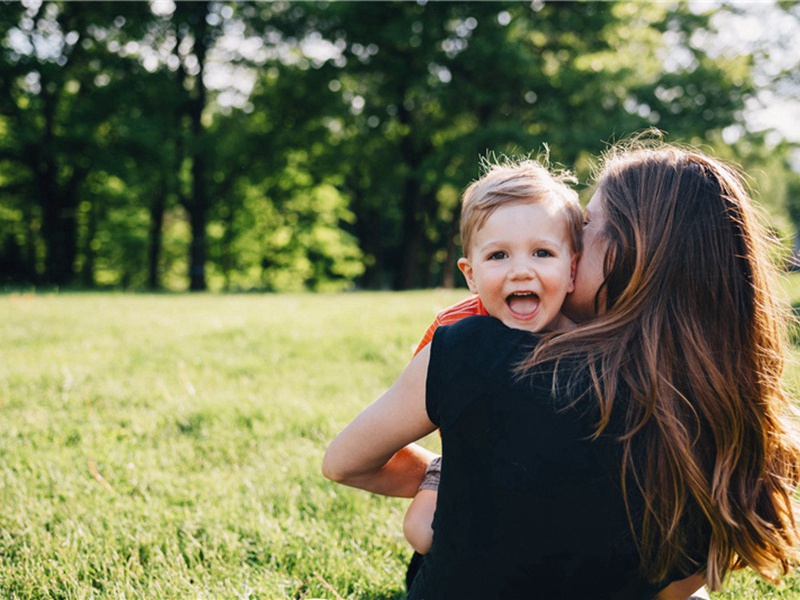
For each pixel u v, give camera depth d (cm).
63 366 556
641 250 144
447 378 141
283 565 261
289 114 2605
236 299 1360
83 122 2262
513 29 2520
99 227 3170
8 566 251
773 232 165
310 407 449
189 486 332
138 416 436
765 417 144
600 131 2508
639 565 140
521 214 151
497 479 136
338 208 3328
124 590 238
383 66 2533
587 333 141
